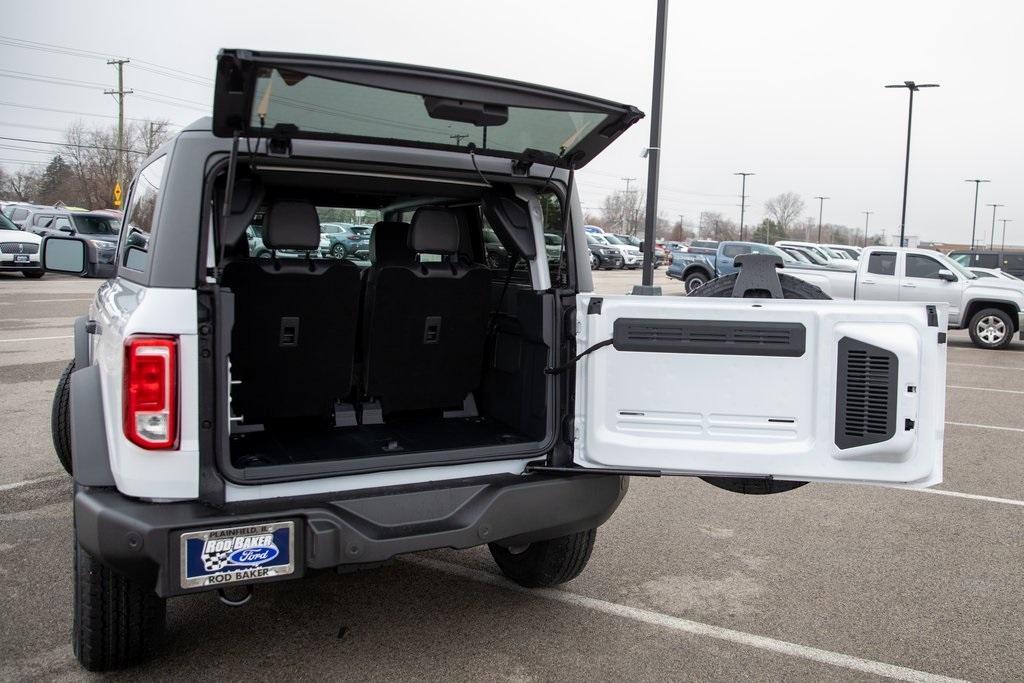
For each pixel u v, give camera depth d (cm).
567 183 343
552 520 320
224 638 349
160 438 266
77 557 293
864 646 356
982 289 1580
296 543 275
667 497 584
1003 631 373
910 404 300
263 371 350
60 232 2520
